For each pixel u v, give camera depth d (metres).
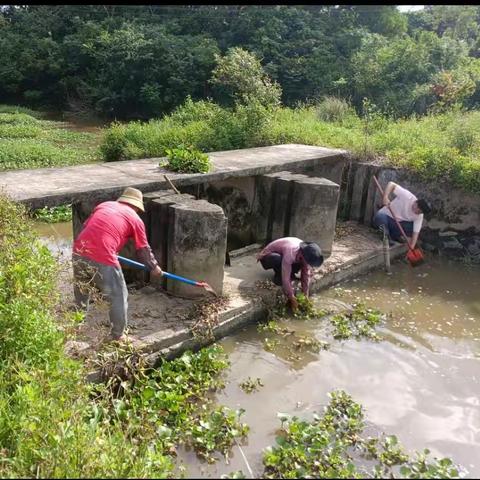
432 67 21.39
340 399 4.38
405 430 4.09
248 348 5.27
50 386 3.23
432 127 11.24
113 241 4.39
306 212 6.96
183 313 5.30
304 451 3.73
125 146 13.65
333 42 26.95
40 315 3.59
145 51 28.48
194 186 7.03
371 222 8.80
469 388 4.73
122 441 3.25
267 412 4.24
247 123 11.41
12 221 4.17
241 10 30.31
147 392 4.10
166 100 28.11
